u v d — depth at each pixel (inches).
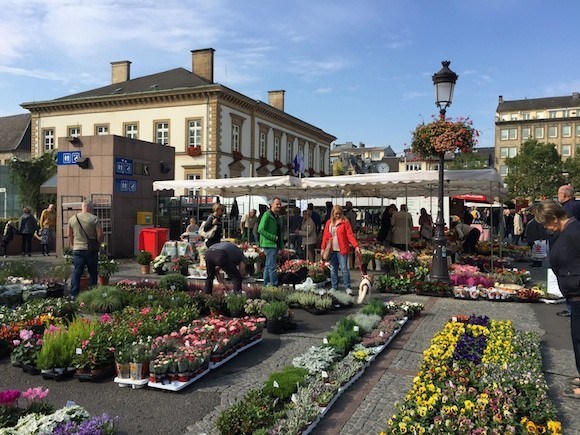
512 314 370.3
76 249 388.5
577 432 178.7
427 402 172.9
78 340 237.8
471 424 158.2
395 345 286.7
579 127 4153.5
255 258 537.6
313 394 197.0
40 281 414.0
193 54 1824.6
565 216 210.2
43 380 229.9
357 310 378.3
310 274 483.5
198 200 995.3
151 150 814.5
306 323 338.0
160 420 187.8
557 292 413.7
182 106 1692.9
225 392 214.7
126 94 1737.2
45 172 1132.5
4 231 799.7
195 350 232.7
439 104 466.9
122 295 346.3
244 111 1831.9
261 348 279.0
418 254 619.2
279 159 2133.4
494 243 846.5
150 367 218.2
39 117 1887.3
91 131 1818.4
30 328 273.4
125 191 759.1
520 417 172.7
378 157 4953.3
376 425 183.6
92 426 156.9
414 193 935.7
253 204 1152.2
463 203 1051.9
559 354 272.7
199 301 345.1
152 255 605.6
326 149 2721.5
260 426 172.1
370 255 586.2
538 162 2861.7
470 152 462.6
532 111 4387.3
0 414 161.6
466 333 271.1
